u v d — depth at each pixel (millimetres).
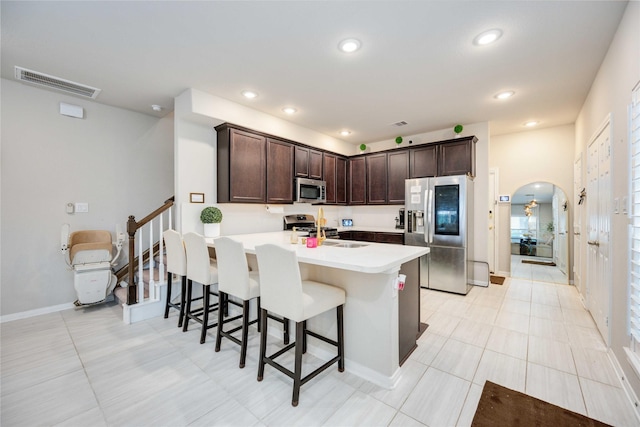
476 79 2885
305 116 4051
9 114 2994
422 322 2934
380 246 2562
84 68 2680
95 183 3586
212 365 2143
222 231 3760
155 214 3160
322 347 2254
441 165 4332
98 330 2777
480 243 4320
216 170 3697
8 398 1775
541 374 2014
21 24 2012
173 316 3154
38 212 3188
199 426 1545
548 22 2012
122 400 1755
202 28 2084
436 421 1576
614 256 2141
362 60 2535
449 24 2043
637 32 1694
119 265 3801
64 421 1585
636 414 1620
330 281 2203
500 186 5078
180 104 3285
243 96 3334
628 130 1829
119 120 3779
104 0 1781
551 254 6977
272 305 1848
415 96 3328
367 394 1806
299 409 1672
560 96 3299
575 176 4211
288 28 2090
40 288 3197
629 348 1811
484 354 2293
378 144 5598
